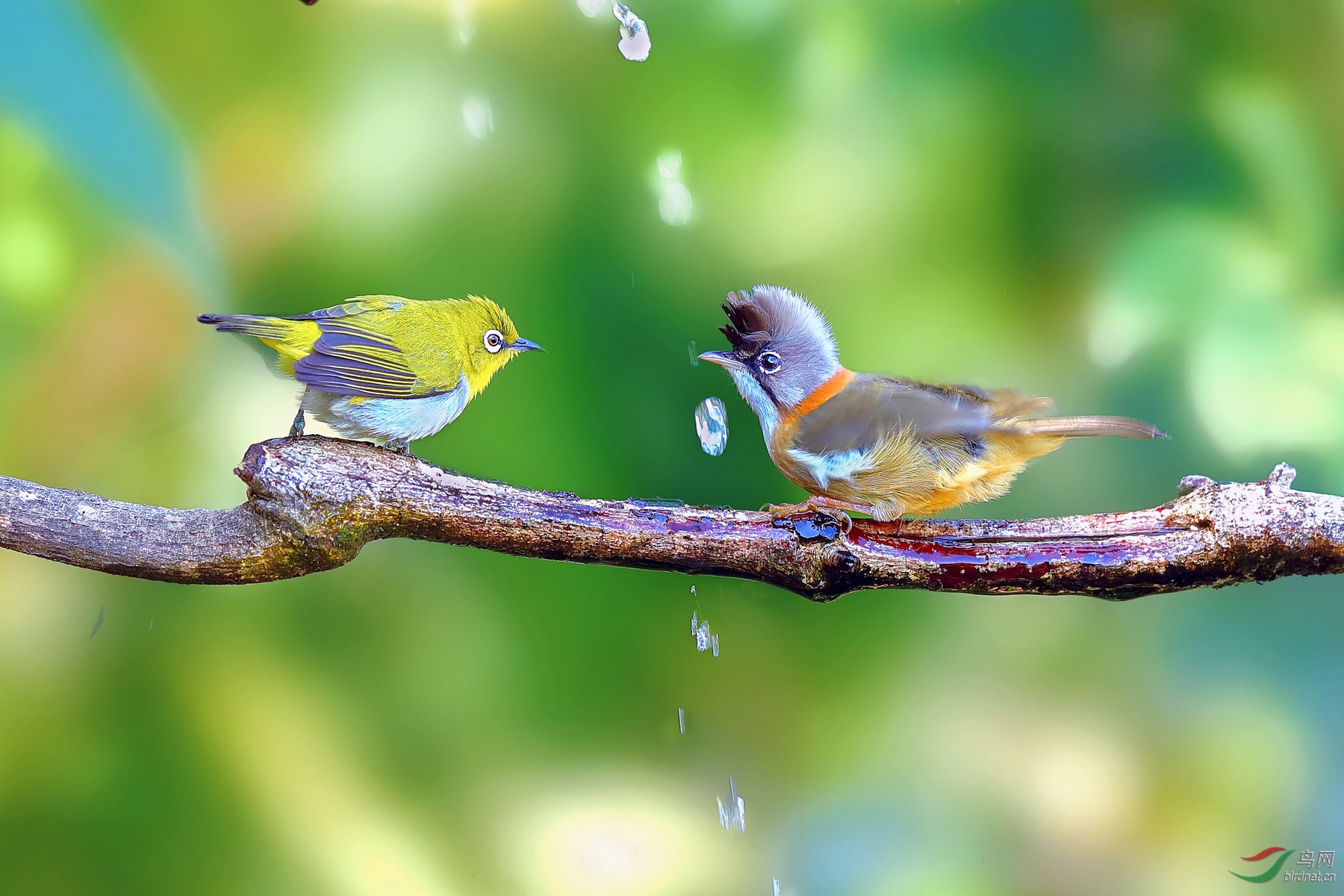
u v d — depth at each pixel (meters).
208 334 7.72
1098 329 7.92
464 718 8.02
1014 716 8.34
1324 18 7.91
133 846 7.45
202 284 7.62
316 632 8.04
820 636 8.40
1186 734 8.26
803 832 8.17
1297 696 8.27
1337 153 7.85
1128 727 8.30
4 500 6.04
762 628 8.38
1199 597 8.45
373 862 7.64
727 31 8.12
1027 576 6.39
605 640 8.23
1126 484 8.06
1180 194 7.95
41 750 7.52
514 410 7.99
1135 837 8.15
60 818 7.42
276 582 8.02
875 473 7.45
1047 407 7.12
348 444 6.35
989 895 8.02
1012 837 8.17
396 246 8.09
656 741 8.18
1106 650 8.43
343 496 6.12
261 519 6.14
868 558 6.41
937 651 8.43
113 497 7.52
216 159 7.90
